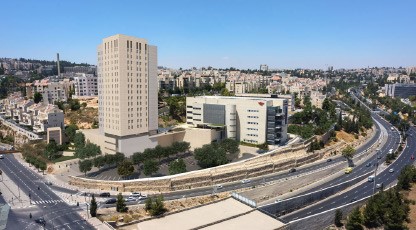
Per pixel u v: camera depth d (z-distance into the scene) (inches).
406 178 7130.9
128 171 7303.2
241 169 7790.4
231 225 4527.6
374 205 5802.2
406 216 5895.7
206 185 7273.6
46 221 5364.2
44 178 7691.9
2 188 7012.8
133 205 6008.9
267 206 5787.4
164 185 6840.6
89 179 7096.5
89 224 5226.4
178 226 4480.8
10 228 5123.0
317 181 7854.3
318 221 5713.6
